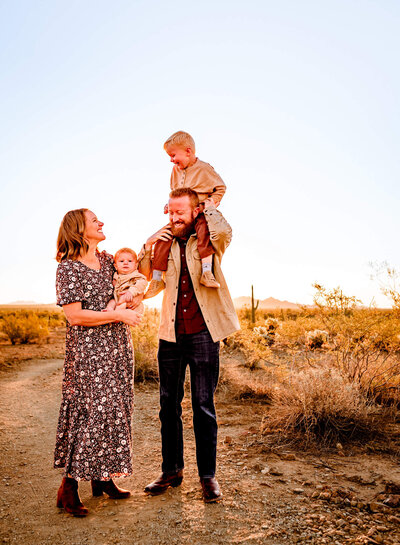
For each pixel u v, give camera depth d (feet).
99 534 8.74
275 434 15.19
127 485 11.53
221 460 12.96
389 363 20.06
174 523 9.07
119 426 9.71
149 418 18.70
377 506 9.55
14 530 9.03
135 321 10.04
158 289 11.44
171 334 10.96
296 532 8.59
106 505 10.18
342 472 11.78
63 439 10.01
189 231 11.19
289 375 18.92
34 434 16.75
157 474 12.29
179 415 11.25
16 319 59.36
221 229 10.55
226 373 27.14
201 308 10.80
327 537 8.36
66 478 9.81
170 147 11.53
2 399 22.90
